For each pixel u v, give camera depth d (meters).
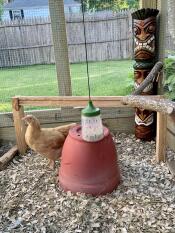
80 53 5.43
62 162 2.27
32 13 8.97
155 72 2.10
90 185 2.16
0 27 5.36
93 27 5.30
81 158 2.14
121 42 5.31
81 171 2.15
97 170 2.14
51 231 1.90
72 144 2.17
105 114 3.11
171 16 2.42
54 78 4.59
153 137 3.00
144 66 2.79
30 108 3.30
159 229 1.86
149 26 2.70
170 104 1.27
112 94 3.75
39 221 1.99
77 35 5.40
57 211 2.07
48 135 2.40
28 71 5.05
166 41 2.91
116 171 2.25
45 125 3.12
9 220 2.02
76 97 2.66
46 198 2.21
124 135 3.14
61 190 2.28
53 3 2.69
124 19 5.22
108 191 2.20
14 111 2.75
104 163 2.15
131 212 2.01
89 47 5.40
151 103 1.34
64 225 1.94
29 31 5.33
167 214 1.98
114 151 2.23
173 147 2.77
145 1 2.85
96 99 2.63
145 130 2.95
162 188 2.26
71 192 2.22
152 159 2.67
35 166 2.65
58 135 2.43
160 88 2.88
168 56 3.05
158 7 2.79
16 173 2.56
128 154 2.78
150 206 2.06
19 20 5.39
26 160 2.76
